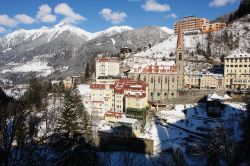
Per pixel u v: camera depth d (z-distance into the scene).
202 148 89.25
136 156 91.88
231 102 136.50
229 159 48.69
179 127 115.50
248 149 52.69
